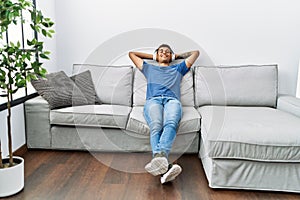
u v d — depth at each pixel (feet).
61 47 10.09
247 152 5.83
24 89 8.34
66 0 9.79
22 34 8.08
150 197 5.67
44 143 8.13
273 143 5.76
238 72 9.15
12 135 7.43
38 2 8.61
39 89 7.91
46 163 7.27
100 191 5.86
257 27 9.54
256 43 9.63
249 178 6.01
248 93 8.93
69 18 9.89
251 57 9.72
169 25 9.69
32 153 7.98
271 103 8.96
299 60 9.53
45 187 5.97
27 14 8.29
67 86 8.30
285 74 9.71
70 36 10.00
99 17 9.81
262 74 9.07
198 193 5.89
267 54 9.66
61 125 8.00
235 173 6.02
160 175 6.70
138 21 9.74
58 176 6.52
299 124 6.37
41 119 7.98
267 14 9.45
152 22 9.71
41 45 5.40
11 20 5.04
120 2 9.68
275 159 5.82
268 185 6.02
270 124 6.36
